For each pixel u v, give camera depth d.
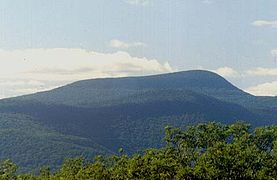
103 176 129.88
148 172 125.75
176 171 125.38
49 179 143.00
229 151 127.88
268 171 126.69
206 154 130.38
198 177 122.94
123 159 142.00
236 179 125.44
